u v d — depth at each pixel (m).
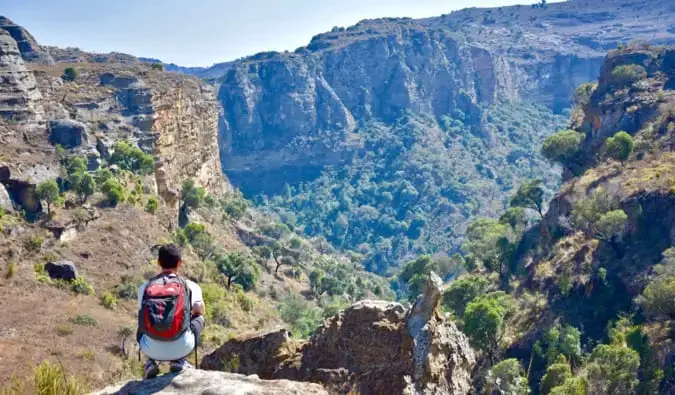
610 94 107.06
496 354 57.72
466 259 94.75
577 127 113.50
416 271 97.31
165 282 9.46
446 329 16.55
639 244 68.44
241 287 79.00
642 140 87.69
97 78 104.50
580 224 74.88
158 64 129.38
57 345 42.12
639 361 49.34
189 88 122.19
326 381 15.69
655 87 103.69
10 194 65.44
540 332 63.66
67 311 50.38
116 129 94.00
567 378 46.41
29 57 138.62
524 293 71.38
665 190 70.81
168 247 9.79
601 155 92.44
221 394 9.11
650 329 54.81
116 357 43.28
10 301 49.88
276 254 114.19
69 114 90.88
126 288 59.66
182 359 9.88
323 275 104.19
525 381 44.06
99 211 72.31
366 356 16.00
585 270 69.19
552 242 79.75
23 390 12.21
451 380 15.86
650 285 56.41
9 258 56.41
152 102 101.31
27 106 81.88
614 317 62.19
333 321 16.94
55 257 60.16
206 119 131.12
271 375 16.64
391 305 16.89
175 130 110.94
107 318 51.81
